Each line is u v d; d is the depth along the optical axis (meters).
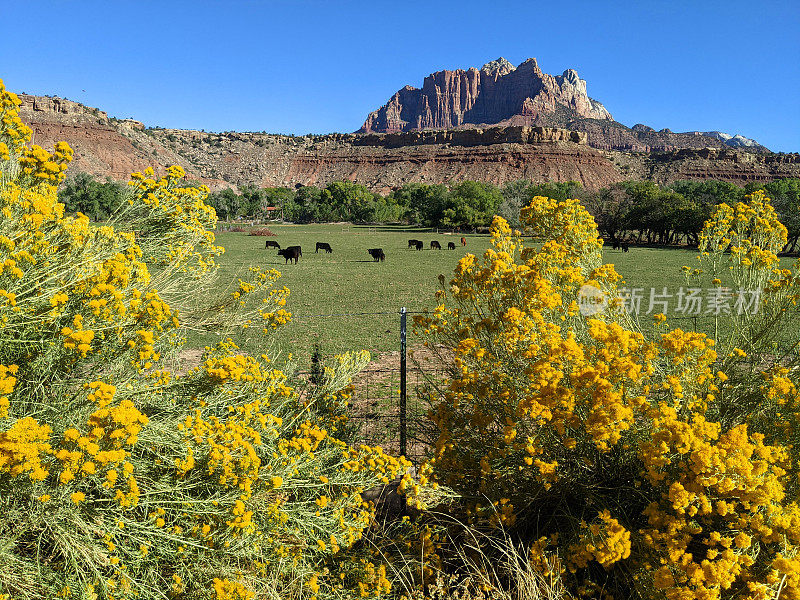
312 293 20.58
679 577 2.48
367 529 3.41
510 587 3.02
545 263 4.02
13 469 1.95
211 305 4.25
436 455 3.56
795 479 2.79
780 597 2.28
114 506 2.29
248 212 132.38
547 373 3.05
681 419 3.06
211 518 2.52
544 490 3.28
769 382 3.25
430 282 24.45
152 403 2.90
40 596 2.12
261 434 3.02
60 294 2.54
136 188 3.77
